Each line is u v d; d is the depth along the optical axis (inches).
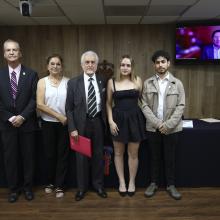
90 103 105.6
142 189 120.6
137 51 197.6
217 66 197.2
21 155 112.3
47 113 108.2
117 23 191.3
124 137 106.3
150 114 108.3
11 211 103.8
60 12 156.8
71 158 119.4
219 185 122.0
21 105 105.3
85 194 116.2
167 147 111.5
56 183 116.2
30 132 108.6
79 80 106.6
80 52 198.8
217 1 136.0
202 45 183.9
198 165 120.2
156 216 99.3
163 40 195.5
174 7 147.6
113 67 187.6
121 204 108.0
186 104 202.4
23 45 198.5
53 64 108.4
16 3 136.9
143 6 144.8
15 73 105.0
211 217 98.7
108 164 114.8
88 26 196.4
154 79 110.4
